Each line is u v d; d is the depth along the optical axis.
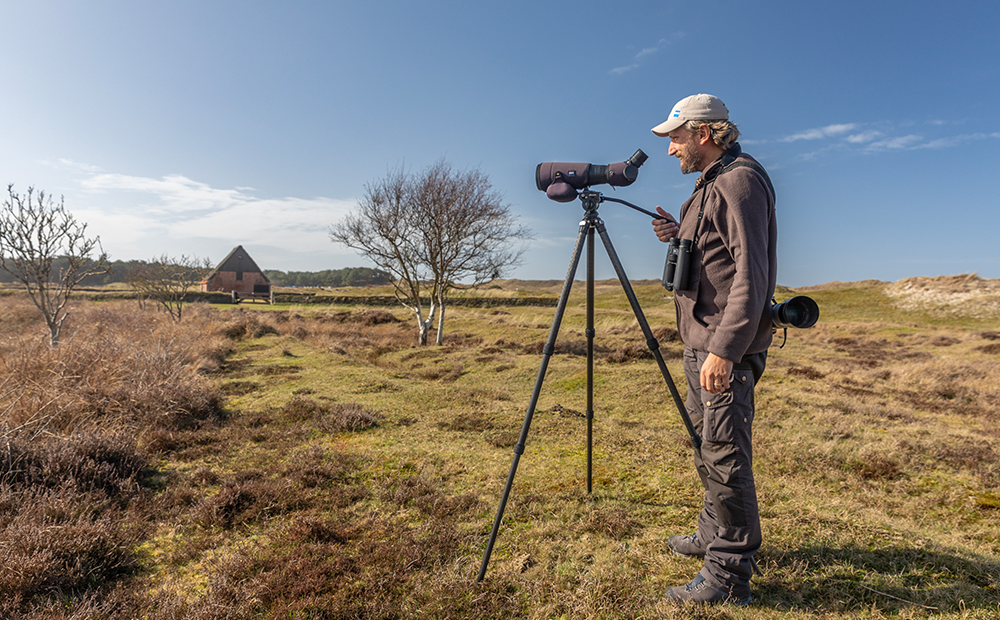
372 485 3.48
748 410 1.89
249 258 64.06
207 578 2.28
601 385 7.83
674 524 2.73
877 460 4.04
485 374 9.61
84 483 3.22
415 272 16.73
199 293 43.00
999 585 1.96
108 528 2.57
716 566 1.93
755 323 1.68
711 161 2.01
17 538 2.29
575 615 1.90
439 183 16.42
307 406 5.89
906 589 1.97
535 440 4.65
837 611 1.85
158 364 6.62
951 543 2.48
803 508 2.86
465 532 2.65
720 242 1.89
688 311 2.04
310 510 3.04
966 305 32.06
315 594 2.06
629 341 14.78
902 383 9.42
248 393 7.25
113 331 11.73
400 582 2.15
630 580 2.10
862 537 2.44
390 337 18.61
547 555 2.38
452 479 3.59
